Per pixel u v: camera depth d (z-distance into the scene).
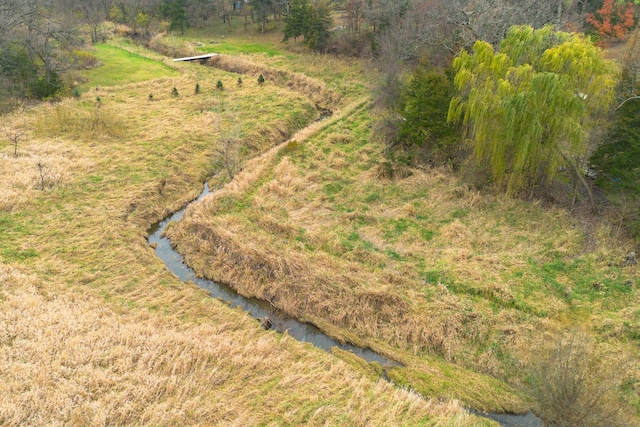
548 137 23.84
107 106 40.00
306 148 34.38
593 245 22.62
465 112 27.58
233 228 24.66
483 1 37.94
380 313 19.73
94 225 24.59
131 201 26.98
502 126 24.81
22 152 30.59
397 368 17.69
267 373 16.80
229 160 32.16
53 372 15.59
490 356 17.78
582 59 22.64
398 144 33.59
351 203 27.22
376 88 41.25
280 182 29.42
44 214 24.95
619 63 31.36
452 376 17.34
